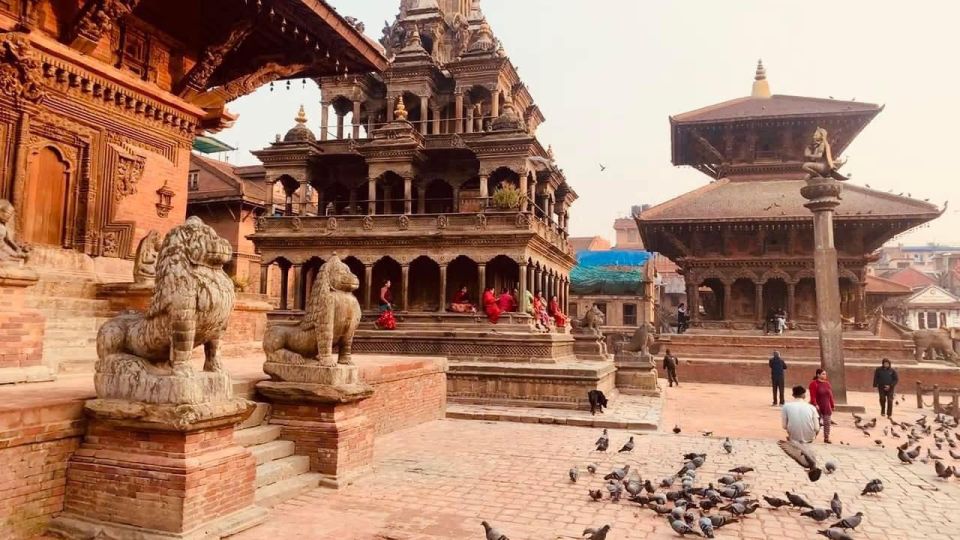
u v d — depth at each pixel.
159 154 16.03
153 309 7.07
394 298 32.56
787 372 35.19
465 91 36.75
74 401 6.99
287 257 31.92
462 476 10.59
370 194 33.47
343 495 9.07
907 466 12.84
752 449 14.37
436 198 35.69
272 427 9.62
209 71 16.25
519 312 27.78
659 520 8.38
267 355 10.20
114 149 14.72
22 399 6.92
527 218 28.39
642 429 17.58
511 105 32.69
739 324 39.44
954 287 101.94
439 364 17.72
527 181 32.72
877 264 114.62
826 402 16.23
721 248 40.53
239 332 16.83
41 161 13.15
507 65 36.41
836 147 45.66
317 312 9.91
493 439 14.58
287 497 8.69
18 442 6.39
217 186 41.38
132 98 15.00
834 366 23.06
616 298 62.66
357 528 7.61
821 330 23.23
